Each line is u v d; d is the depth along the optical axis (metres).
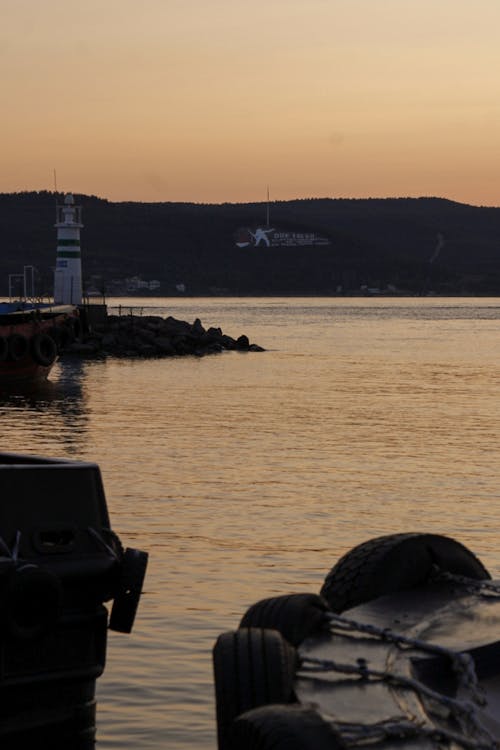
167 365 127.94
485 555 27.52
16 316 98.31
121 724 15.76
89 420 66.12
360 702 8.53
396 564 11.78
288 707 8.04
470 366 129.00
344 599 11.62
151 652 19.08
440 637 10.03
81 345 145.75
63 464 13.88
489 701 9.33
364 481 41.06
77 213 173.62
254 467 44.69
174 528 30.84
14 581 12.39
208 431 59.53
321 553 27.69
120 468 44.00
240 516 32.94
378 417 68.75
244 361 136.75
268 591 23.59
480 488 39.50
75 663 13.18
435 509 34.72
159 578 24.67
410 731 8.04
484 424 64.88
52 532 13.16
